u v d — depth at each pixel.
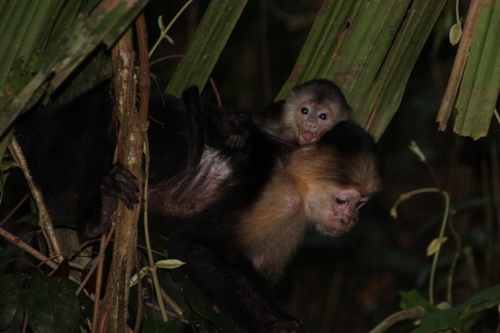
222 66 12.79
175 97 6.36
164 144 6.33
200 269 5.72
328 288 12.09
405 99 11.73
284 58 12.80
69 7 5.11
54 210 6.38
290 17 12.23
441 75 11.17
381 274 11.95
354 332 11.81
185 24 12.38
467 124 4.53
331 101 8.08
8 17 4.34
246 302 5.72
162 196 6.38
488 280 9.22
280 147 6.74
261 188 6.31
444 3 5.69
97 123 6.17
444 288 10.39
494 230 9.31
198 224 5.96
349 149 6.64
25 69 4.26
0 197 5.33
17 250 5.50
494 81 4.48
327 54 6.07
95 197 5.90
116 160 5.56
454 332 5.84
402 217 12.30
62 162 6.31
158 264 4.77
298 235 6.72
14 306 4.35
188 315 5.00
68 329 4.27
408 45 5.83
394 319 6.05
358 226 11.66
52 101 6.74
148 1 3.85
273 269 6.67
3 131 3.66
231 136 6.36
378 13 5.84
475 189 10.64
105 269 4.98
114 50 4.64
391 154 11.72
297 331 5.63
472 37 4.50
